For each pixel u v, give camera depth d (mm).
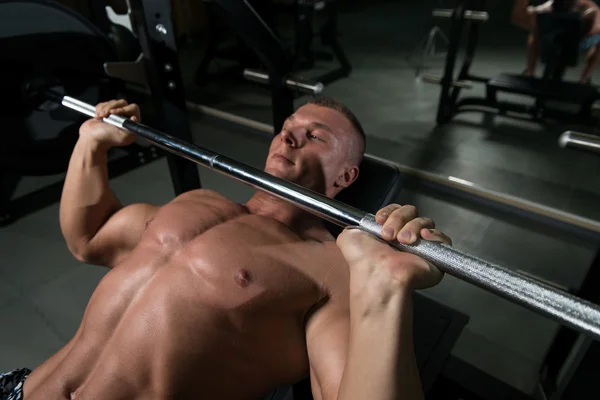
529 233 1968
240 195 2279
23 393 882
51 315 1605
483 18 2539
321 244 976
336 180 1168
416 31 4684
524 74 3039
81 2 3045
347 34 4688
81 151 1124
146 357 801
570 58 2641
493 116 3025
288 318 857
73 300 1669
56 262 1854
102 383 811
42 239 1985
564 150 2607
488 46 4148
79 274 1788
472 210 2127
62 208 1122
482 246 1909
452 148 2648
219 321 809
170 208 993
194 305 815
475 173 2404
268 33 1427
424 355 1181
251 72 1607
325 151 1104
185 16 4281
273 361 858
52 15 1577
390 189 1387
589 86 2641
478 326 1564
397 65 3865
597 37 2547
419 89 3422
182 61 4094
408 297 627
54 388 838
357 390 595
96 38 1710
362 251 672
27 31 1539
